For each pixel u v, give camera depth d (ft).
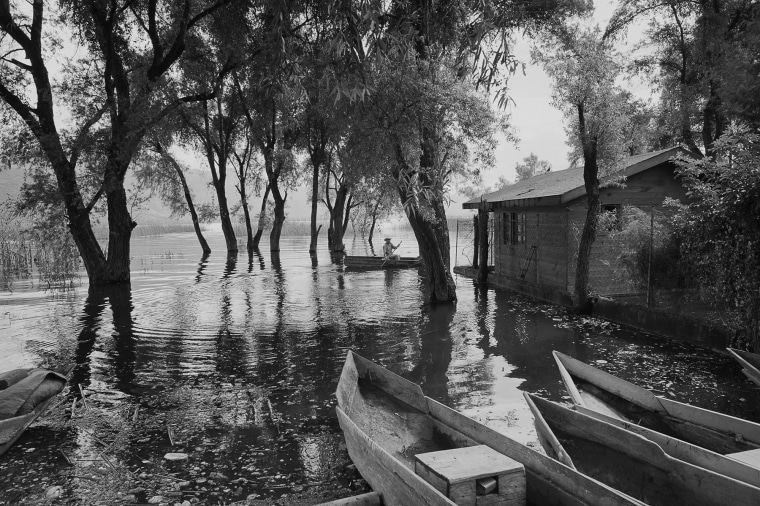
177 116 74.13
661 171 49.26
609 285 50.08
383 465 15.79
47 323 46.55
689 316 37.09
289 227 273.75
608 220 45.62
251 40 67.62
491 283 67.87
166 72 70.90
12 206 66.18
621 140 44.75
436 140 45.80
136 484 18.37
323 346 37.42
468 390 27.30
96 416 24.80
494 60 19.67
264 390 28.17
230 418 24.34
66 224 69.05
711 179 36.09
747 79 34.19
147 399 27.04
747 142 31.86
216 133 129.18
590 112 42.80
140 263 105.50
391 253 93.45
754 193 28.27
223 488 17.97
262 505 16.78
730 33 54.44
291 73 24.21
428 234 52.60
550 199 49.93
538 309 49.32
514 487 14.47
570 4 51.29
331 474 18.80
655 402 20.49
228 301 57.67
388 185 43.45
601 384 22.88
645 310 39.65
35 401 23.35
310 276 80.38
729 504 13.44
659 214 47.85
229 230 128.67
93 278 71.20
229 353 35.83
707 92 55.88
